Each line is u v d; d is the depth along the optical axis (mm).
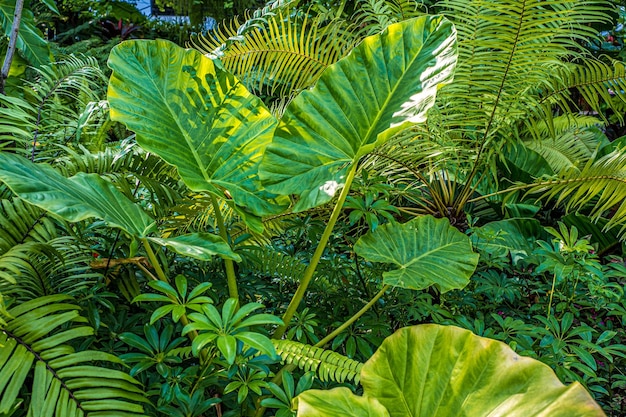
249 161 1608
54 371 1122
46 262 1518
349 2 3777
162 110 1535
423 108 1362
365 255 1749
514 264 2439
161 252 1711
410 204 2889
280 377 1442
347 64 1588
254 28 2594
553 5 2383
